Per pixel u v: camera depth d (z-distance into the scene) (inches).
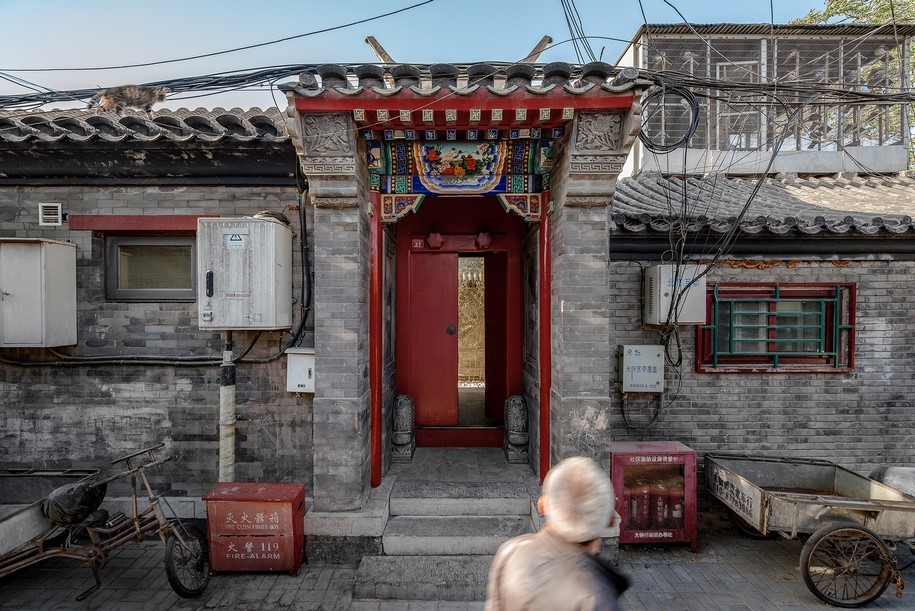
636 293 186.5
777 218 182.9
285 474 168.4
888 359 184.4
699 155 328.8
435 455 208.7
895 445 183.6
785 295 186.1
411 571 139.6
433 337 223.9
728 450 185.2
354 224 150.6
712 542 168.6
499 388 236.1
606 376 152.0
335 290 151.2
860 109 331.9
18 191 166.9
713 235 176.7
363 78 133.3
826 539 134.5
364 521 148.7
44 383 168.4
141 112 163.8
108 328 168.9
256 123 153.2
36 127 154.9
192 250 170.9
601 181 145.3
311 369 161.0
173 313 169.2
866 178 272.8
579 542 62.6
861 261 183.5
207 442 169.3
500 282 234.8
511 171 167.6
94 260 168.2
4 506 158.7
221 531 142.9
